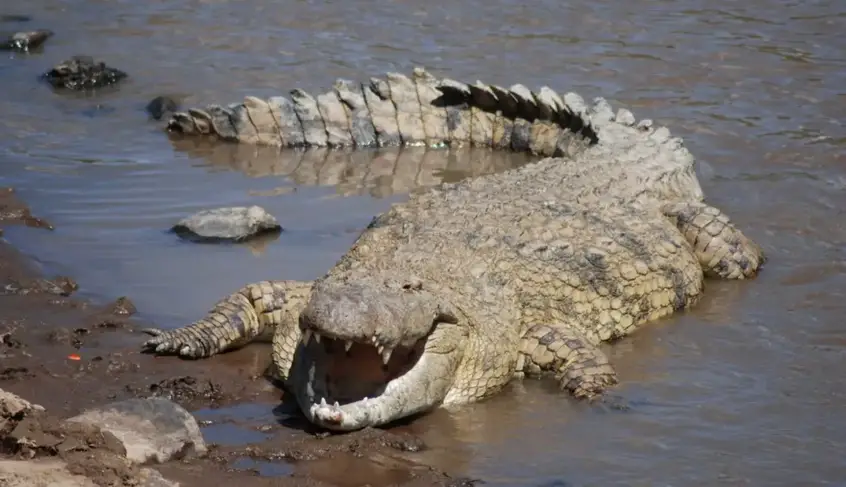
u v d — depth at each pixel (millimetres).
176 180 44406
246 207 39719
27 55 58656
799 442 27062
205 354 31219
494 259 32375
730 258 36906
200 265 36375
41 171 44281
